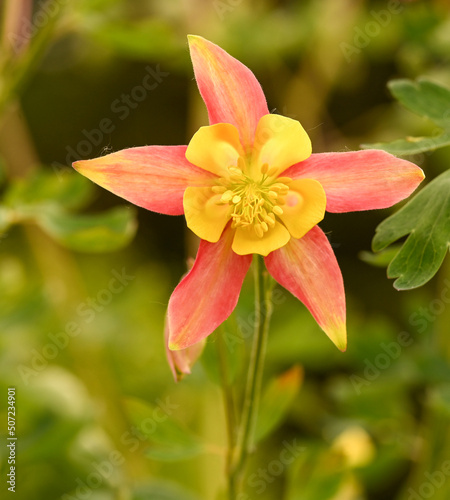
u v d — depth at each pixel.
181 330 0.43
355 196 0.43
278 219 0.43
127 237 0.51
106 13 0.57
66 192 0.52
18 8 0.54
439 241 0.44
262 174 0.43
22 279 0.62
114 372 0.66
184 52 0.63
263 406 0.47
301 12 0.72
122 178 0.43
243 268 0.43
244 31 0.70
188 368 0.44
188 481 0.61
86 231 0.50
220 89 0.43
